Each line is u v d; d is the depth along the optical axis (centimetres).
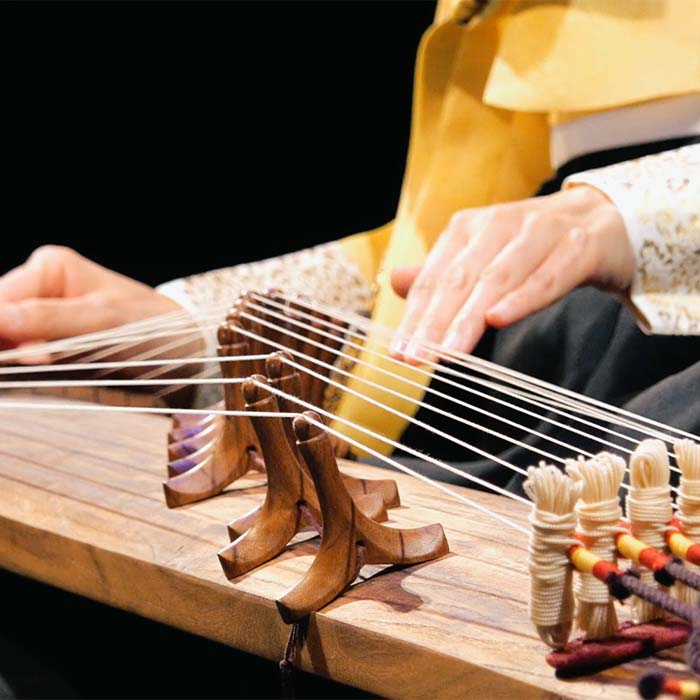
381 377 200
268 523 128
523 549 128
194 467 153
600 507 102
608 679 99
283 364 136
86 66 348
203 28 346
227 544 134
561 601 100
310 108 362
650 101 183
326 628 114
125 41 346
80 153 363
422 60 210
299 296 178
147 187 372
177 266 382
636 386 174
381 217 375
